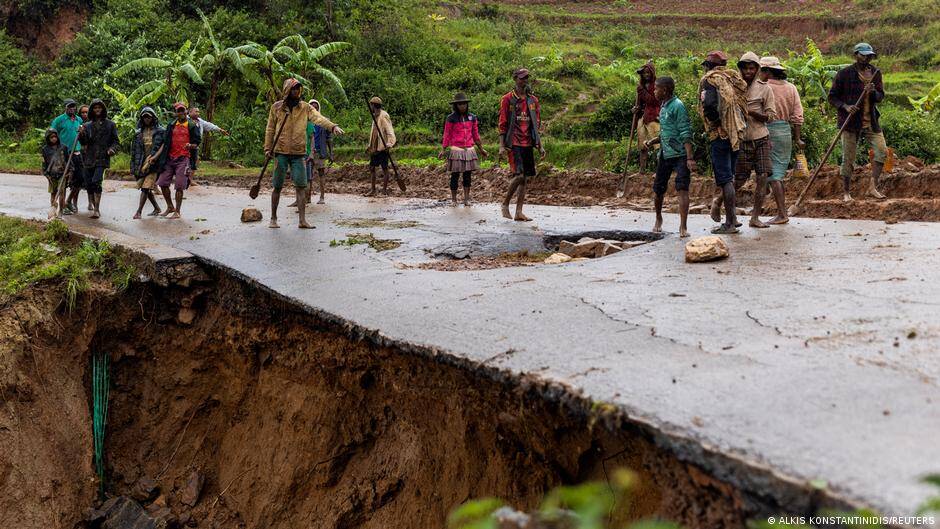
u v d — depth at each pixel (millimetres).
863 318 5133
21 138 33375
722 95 8562
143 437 9250
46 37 37250
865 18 42844
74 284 9133
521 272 7492
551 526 2943
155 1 36938
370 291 7004
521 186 11266
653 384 4188
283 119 10484
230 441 8703
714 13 48594
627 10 50562
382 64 34438
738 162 9195
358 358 6465
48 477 8594
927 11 41688
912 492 2918
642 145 15062
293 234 10375
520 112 11016
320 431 7332
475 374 4914
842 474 3094
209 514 8453
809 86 24047
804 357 4434
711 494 3520
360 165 21172
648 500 4168
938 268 6434
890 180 11898
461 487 5789
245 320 8172
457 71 33500
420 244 9445
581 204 14336
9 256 9953
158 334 9383
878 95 10758
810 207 11500
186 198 16047
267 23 36469
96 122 12570
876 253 7242
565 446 4684
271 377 7992
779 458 3268
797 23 44375
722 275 6738
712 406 3832
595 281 6859
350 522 6902
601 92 31406
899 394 3812
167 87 27594
